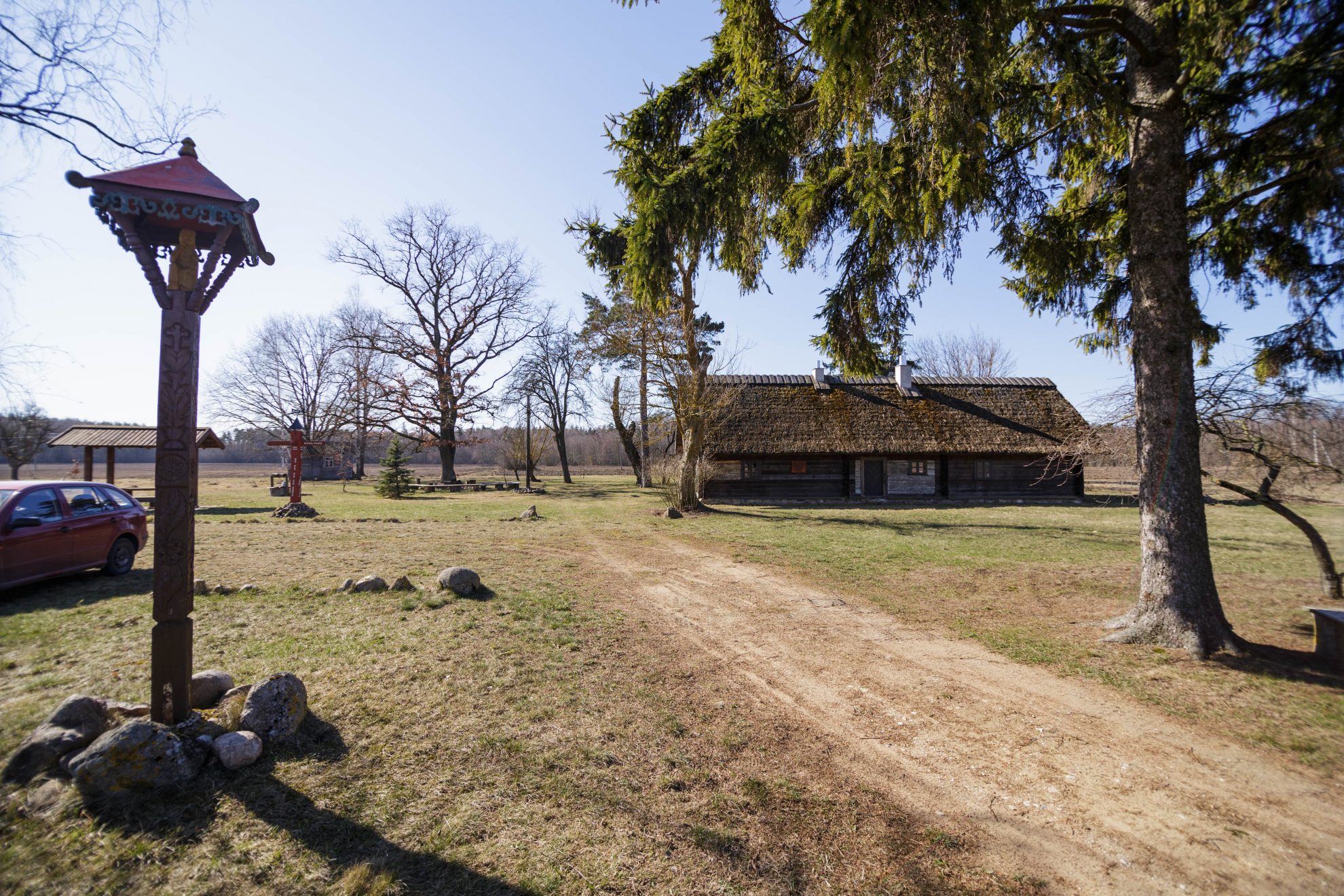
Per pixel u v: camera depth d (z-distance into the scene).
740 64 7.96
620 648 6.85
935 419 28.66
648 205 8.00
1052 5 6.53
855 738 4.84
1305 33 5.77
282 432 51.03
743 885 3.15
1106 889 3.15
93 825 3.33
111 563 9.71
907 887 3.16
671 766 4.33
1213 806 3.87
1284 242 7.23
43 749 3.77
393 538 14.87
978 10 5.52
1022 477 28.52
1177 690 5.55
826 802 3.92
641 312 21.69
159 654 4.00
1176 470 6.58
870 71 5.78
